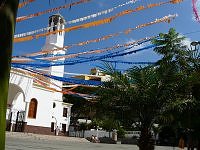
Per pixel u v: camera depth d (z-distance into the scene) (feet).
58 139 112.57
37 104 122.93
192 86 41.70
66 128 154.20
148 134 39.75
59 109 147.74
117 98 39.37
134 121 40.40
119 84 39.47
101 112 40.98
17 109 115.44
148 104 38.96
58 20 121.90
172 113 40.86
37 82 122.72
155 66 41.70
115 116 40.27
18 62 83.20
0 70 7.29
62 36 146.41
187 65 52.75
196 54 53.21
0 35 7.45
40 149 62.64
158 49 82.33
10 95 112.37
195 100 41.24
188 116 45.47
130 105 39.22
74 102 167.53
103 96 39.86
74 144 94.89
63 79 90.79
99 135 152.46
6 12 7.63
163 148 91.09
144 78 39.11
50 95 128.88
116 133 138.41
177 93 39.93
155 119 39.73
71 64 76.79
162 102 39.11
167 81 39.17
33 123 120.16
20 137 97.71
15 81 107.65
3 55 7.40
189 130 50.70
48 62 83.46
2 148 6.88
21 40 58.85
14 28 7.82
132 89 38.88
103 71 40.83
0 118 6.97
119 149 87.92
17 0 8.02
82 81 85.61
